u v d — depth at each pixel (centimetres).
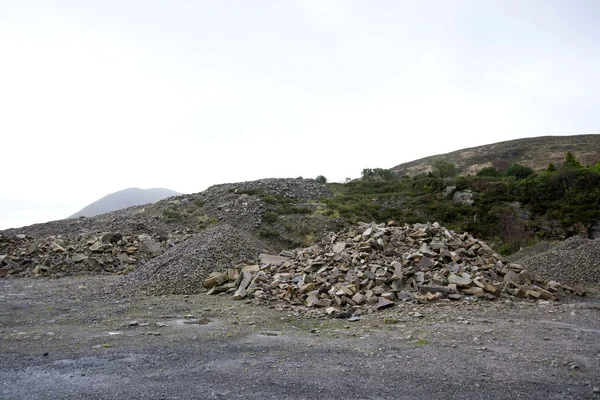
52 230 2914
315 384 505
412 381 514
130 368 570
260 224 2841
